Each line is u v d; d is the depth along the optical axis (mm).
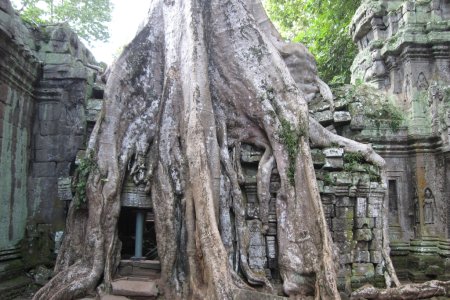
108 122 7168
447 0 9148
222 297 5156
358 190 7496
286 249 6355
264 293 5582
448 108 8531
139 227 7152
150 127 7426
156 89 7598
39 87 8695
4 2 6945
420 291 6414
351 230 7316
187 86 6824
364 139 8969
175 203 6715
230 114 7414
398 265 8633
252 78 7316
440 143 8523
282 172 6715
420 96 9039
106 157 6977
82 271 6430
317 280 5812
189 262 5879
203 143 6316
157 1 7910
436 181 8688
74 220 7035
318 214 6184
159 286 6242
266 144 7176
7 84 7438
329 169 7582
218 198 6457
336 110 9078
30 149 8500
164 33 7598
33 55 8188
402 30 9281
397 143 9086
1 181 7250
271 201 6852
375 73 10016
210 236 5621
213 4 7625
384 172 7766
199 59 6938
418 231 8711
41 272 7449
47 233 8148
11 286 6844
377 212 7523
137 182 7082
